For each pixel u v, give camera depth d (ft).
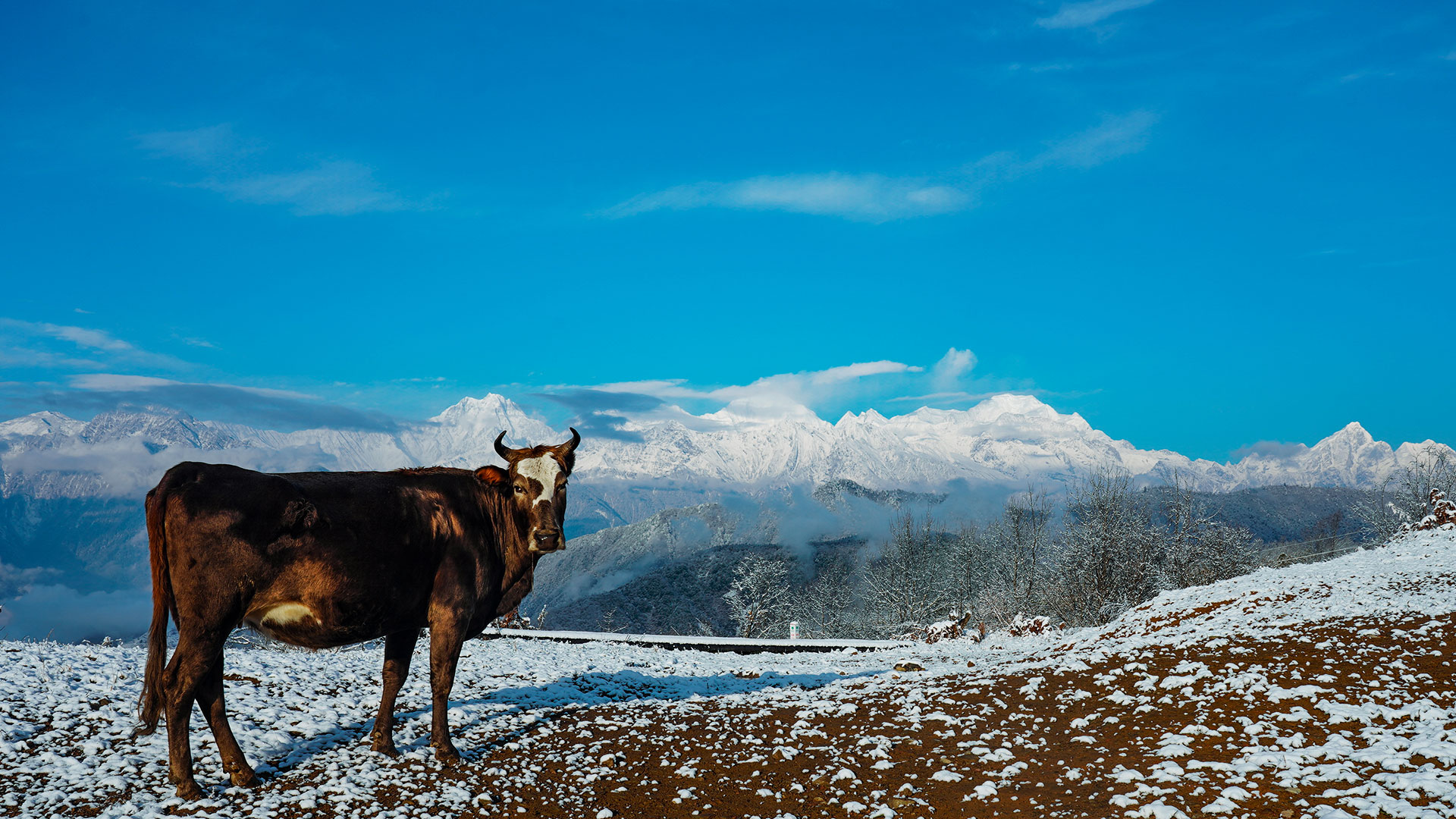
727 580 401.08
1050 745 29.55
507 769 28.40
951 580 261.85
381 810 24.29
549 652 65.77
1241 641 41.42
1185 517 194.59
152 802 24.44
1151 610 68.28
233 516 24.41
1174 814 21.62
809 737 32.65
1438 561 67.26
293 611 26.16
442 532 29.25
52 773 26.37
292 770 27.53
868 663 71.51
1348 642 38.65
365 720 34.47
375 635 28.25
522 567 31.73
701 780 27.58
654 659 67.92
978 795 24.77
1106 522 188.03
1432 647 36.06
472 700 39.60
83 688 35.78
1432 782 21.77
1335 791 21.95
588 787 26.86
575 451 32.63
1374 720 27.76
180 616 24.29
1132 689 35.45
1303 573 71.72
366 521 27.07
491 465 31.22
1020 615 95.71
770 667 67.15
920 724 33.58
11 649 43.96
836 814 24.47
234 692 37.60
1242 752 26.12
